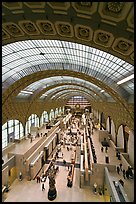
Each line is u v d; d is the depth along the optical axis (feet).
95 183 75.41
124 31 28.43
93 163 75.61
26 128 133.18
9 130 103.71
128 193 53.72
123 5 23.15
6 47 54.19
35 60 71.05
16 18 31.81
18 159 84.28
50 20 31.40
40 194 72.74
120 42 31.91
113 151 93.04
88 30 31.91
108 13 25.55
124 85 62.54
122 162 76.07
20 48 56.54
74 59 66.85
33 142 106.42
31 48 57.06
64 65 76.59
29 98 127.03
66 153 133.80
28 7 28.25
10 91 84.94
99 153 89.40
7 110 94.32
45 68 79.15
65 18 29.84
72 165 106.01
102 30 30.30
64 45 52.75
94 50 50.39
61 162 113.80
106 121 142.61
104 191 72.79
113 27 28.45
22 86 91.30
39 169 98.22
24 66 75.15
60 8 27.22
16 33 37.42
